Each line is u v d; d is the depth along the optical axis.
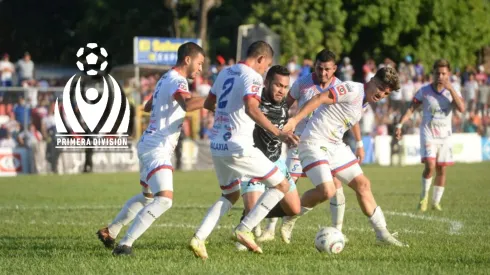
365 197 21.97
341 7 93.94
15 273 17.44
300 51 88.88
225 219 30.02
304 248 21.58
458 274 17.06
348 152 22.05
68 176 57.25
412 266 18.09
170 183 19.42
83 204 36.75
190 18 95.44
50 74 92.06
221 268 17.80
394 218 29.81
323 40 91.50
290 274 16.98
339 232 20.61
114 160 62.91
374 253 20.36
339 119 21.59
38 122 61.59
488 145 74.81
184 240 23.48
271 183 19.56
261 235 23.34
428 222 28.39
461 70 98.31
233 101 19.14
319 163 21.53
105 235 21.19
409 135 70.44
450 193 40.81
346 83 21.27
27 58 71.19
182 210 33.38
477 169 60.41
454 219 29.28
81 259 19.22
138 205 20.98
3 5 106.69
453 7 96.94
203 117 66.69
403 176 54.38
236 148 19.05
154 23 97.38
